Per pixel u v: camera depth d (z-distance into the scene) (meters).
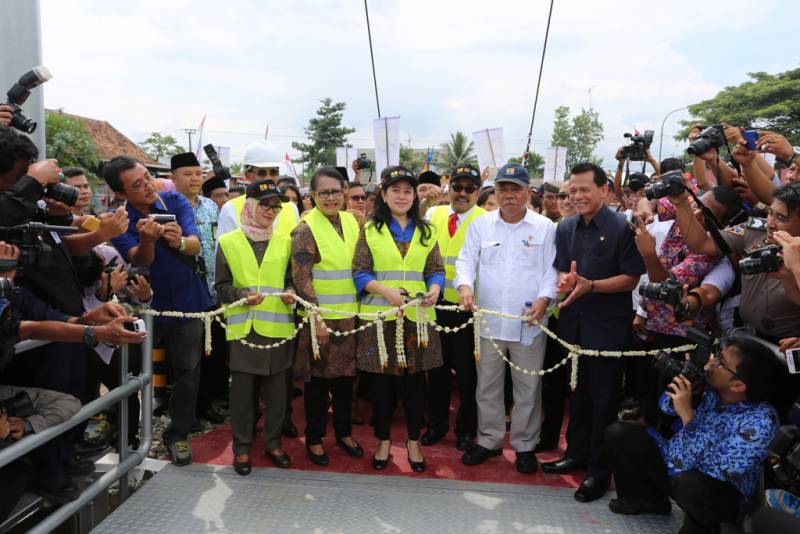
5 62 3.54
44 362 3.02
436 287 3.78
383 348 3.68
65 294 3.01
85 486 3.52
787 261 2.39
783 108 31.25
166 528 3.10
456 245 4.59
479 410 4.09
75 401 2.86
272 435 3.94
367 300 3.87
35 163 2.73
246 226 3.88
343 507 3.36
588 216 3.66
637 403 4.99
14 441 2.59
